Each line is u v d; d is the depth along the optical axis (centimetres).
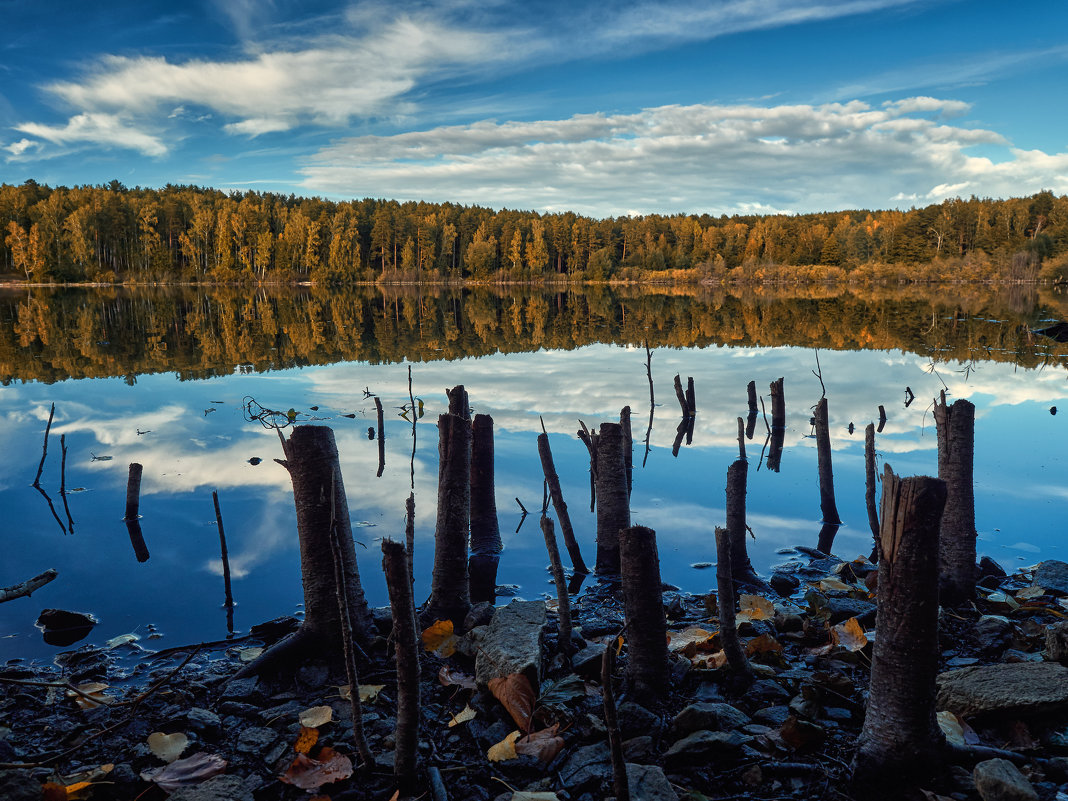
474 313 5572
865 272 10562
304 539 553
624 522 854
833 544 929
